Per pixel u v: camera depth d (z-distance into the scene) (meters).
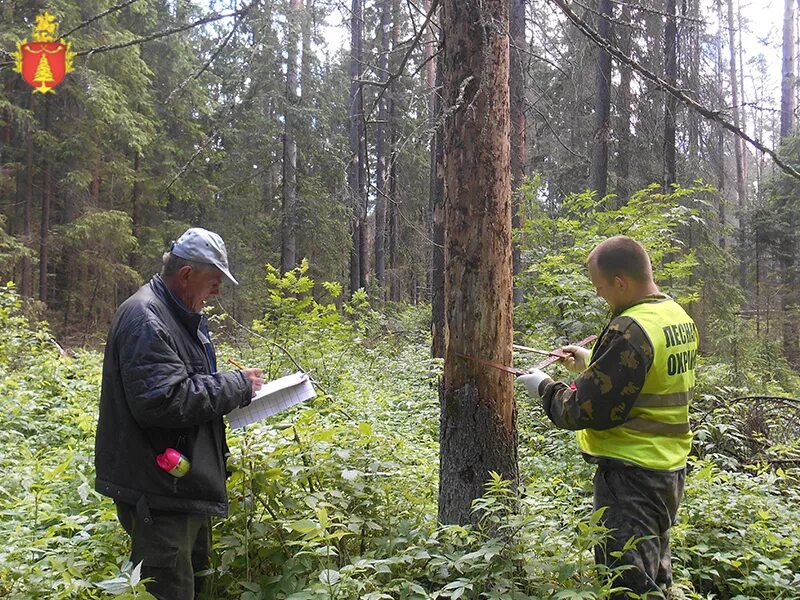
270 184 21.25
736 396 7.32
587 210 8.03
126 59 14.17
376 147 18.16
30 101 14.94
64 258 17.19
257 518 3.01
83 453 4.54
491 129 2.98
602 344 2.54
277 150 17.33
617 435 2.58
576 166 12.58
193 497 2.52
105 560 2.84
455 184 3.02
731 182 19.45
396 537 3.00
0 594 2.47
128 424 2.44
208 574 2.73
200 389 2.46
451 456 3.06
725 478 4.21
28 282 14.86
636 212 6.96
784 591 3.24
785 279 19.53
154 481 2.45
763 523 3.66
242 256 18.56
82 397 6.67
